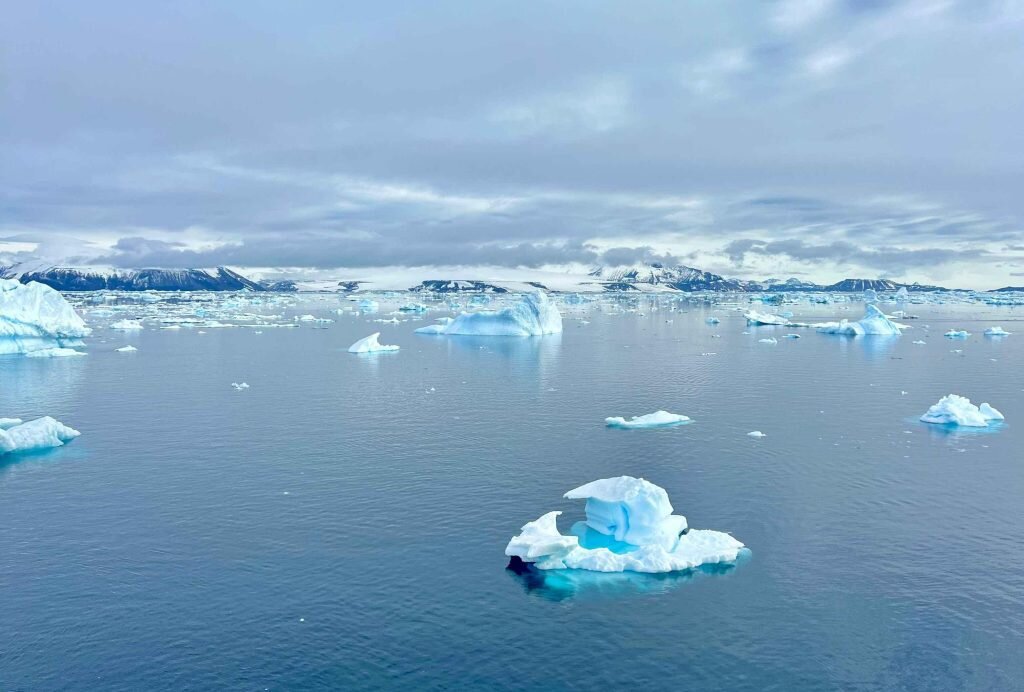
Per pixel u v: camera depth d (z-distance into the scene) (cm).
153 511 4066
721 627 2889
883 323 13462
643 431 5778
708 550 3456
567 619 2950
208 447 5356
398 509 4072
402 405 6888
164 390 7731
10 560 3472
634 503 3609
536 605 3053
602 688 2536
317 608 3031
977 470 4734
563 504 4147
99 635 2847
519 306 14225
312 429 5906
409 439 5562
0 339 10556
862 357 10225
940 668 2631
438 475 4659
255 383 8194
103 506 4150
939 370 8906
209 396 7381
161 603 3072
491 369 9256
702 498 4238
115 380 8400
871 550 3544
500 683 2561
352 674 2606
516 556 3462
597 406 6800
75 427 6006
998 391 7462
